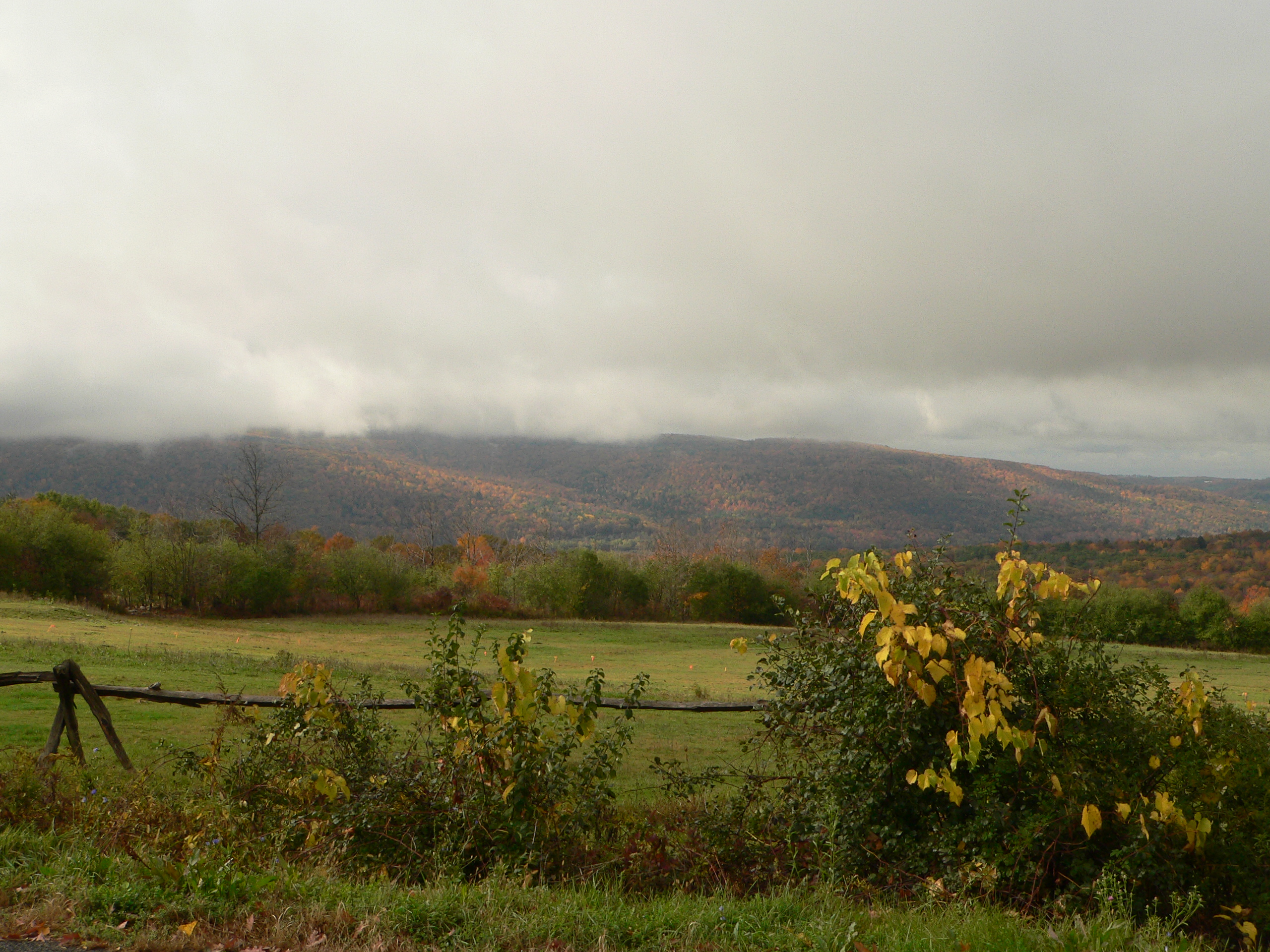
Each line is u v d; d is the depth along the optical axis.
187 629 56.31
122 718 14.23
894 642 5.48
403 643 58.12
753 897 5.32
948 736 5.42
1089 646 6.21
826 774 6.26
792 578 92.69
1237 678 50.94
